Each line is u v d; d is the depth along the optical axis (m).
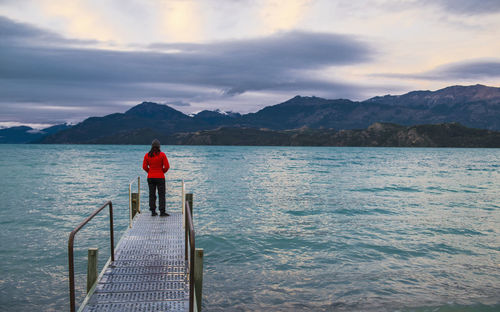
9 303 6.16
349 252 9.13
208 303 6.25
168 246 7.05
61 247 9.45
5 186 23.92
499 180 31.45
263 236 10.73
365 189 23.92
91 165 49.41
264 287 6.91
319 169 45.59
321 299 6.38
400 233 11.18
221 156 93.00
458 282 7.14
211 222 12.76
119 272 5.77
